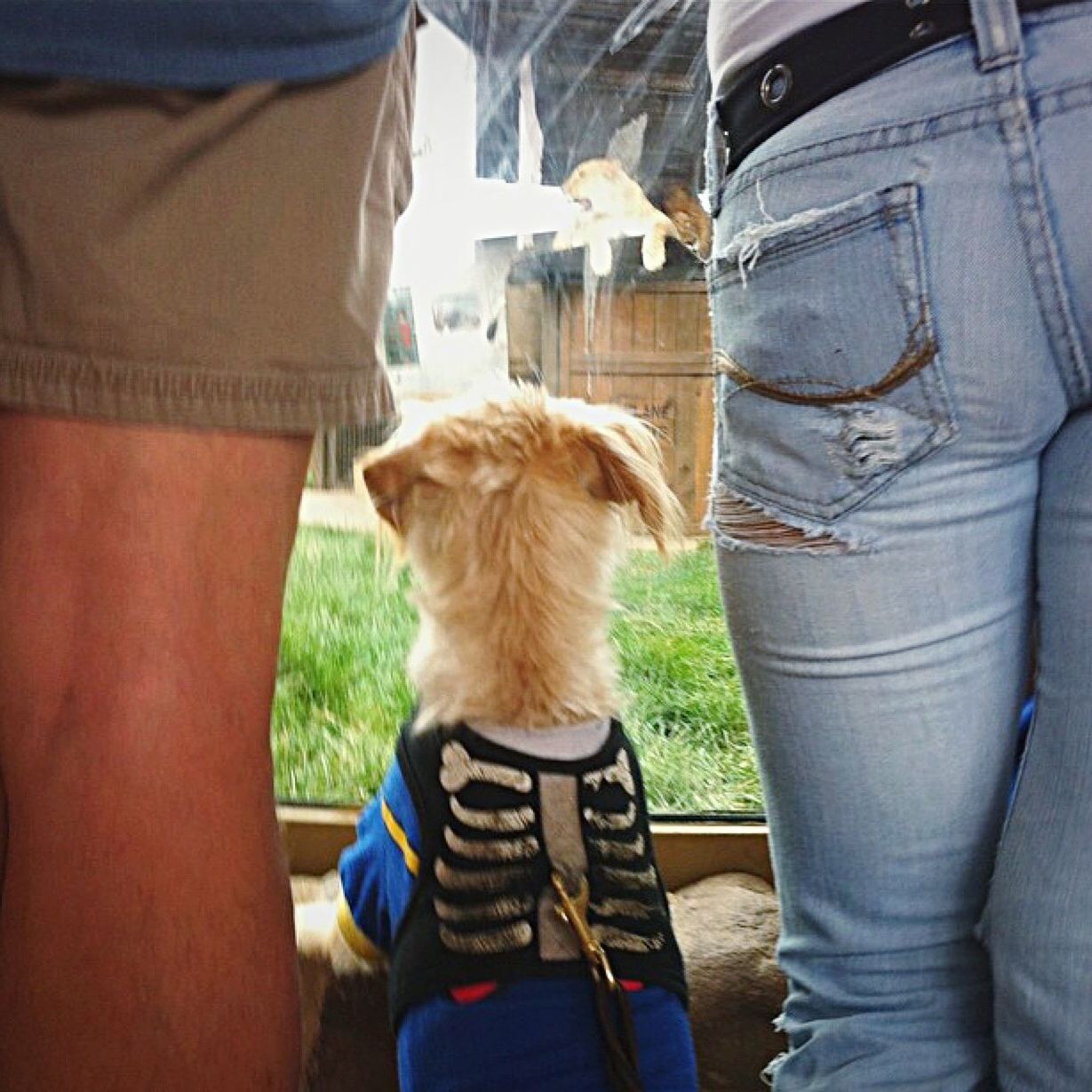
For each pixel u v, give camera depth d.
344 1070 1.12
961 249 0.64
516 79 1.34
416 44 0.82
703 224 1.37
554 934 0.89
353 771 1.39
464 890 0.91
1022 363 0.66
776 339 0.72
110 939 0.62
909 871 0.79
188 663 0.64
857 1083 0.81
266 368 0.61
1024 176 0.61
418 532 1.11
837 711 0.77
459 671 1.03
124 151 0.57
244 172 0.59
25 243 0.57
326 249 0.62
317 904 1.29
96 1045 0.61
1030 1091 0.72
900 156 0.64
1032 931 0.70
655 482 1.11
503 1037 0.84
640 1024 0.86
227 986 0.64
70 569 0.62
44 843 0.62
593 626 1.08
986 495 0.72
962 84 0.62
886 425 0.69
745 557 0.79
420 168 1.34
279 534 0.68
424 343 1.36
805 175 0.68
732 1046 1.18
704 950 1.28
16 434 0.62
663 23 1.33
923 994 0.81
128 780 0.62
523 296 1.37
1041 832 0.71
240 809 0.67
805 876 0.84
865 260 0.66
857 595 0.74
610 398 1.38
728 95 0.75
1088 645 0.70
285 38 0.58
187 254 0.59
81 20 0.54
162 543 0.62
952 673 0.75
